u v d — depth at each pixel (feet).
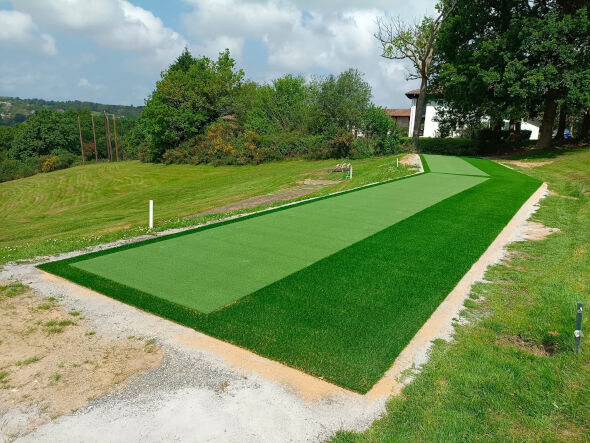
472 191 50.08
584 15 81.71
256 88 200.64
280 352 15.97
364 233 32.55
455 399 13.08
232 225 35.32
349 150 119.44
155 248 29.04
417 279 23.18
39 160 193.98
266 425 12.25
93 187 112.98
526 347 16.26
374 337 17.01
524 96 82.53
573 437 11.48
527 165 80.84
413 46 115.03
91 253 27.99
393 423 12.18
